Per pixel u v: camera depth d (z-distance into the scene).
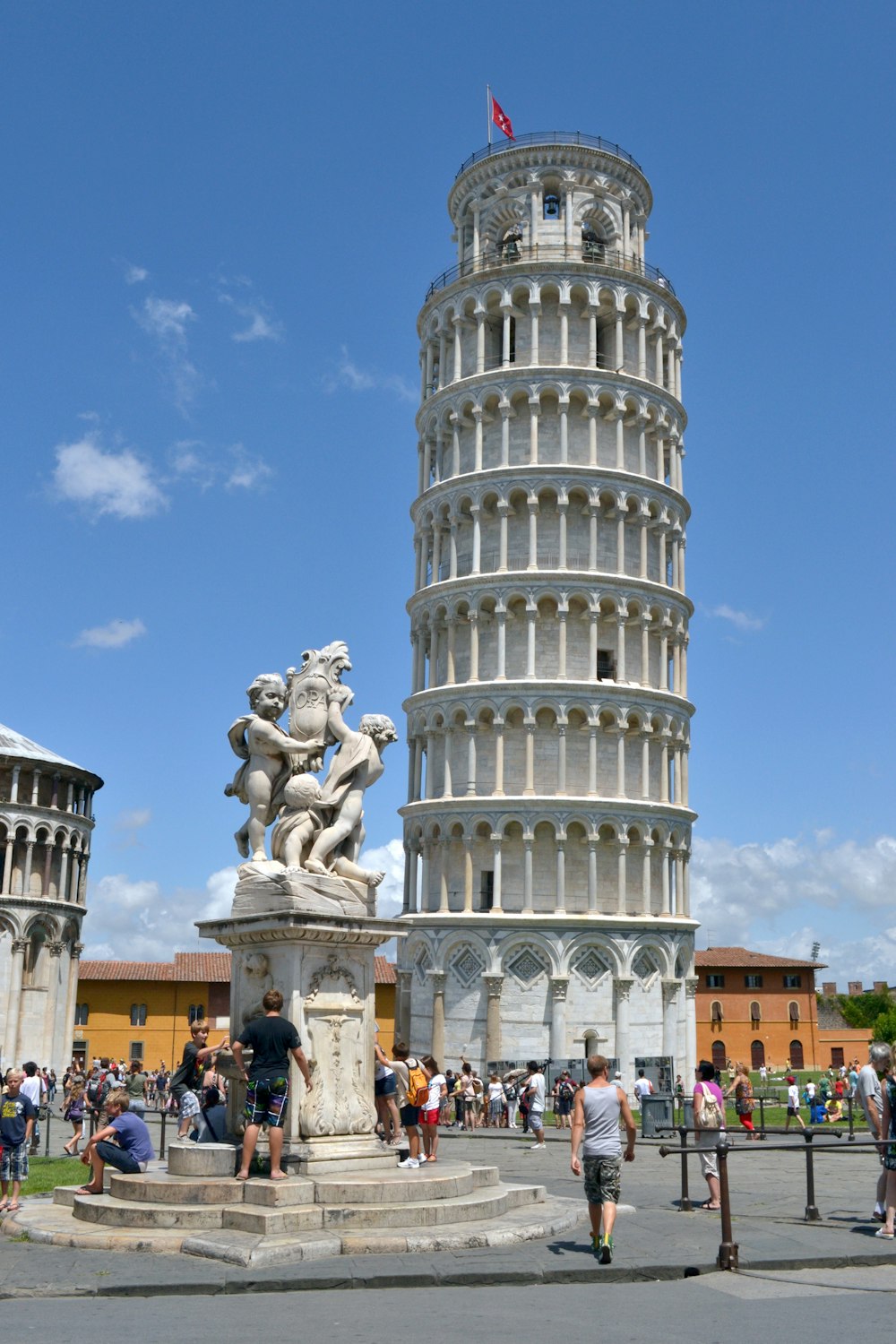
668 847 76.00
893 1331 12.19
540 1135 38.50
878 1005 140.75
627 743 76.56
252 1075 16.95
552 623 76.62
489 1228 16.44
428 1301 13.52
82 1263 14.88
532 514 77.19
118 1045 100.81
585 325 81.00
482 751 75.81
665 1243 17.02
